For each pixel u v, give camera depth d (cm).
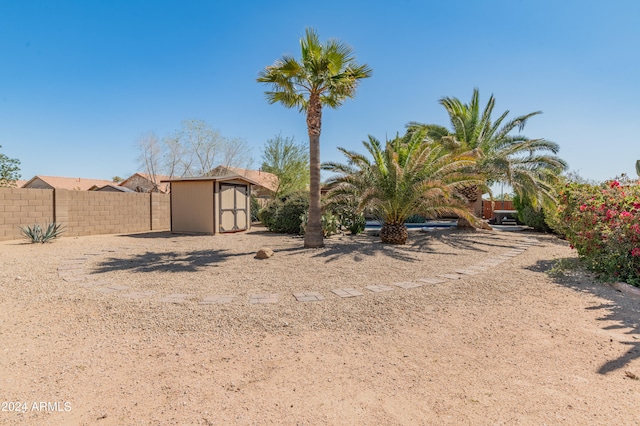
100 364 287
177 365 286
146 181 3409
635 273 552
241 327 372
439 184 929
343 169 1100
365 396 240
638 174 1480
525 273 644
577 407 225
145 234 1340
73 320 390
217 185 1338
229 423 209
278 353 311
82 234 1258
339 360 297
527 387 251
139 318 396
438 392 245
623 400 232
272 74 898
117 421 211
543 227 1514
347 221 1345
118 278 589
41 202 1139
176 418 214
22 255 805
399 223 1048
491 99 1480
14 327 368
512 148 1359
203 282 564
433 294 501
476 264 734
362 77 928
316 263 725
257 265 705
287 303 453
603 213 639
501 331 364
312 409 224
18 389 246
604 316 411
